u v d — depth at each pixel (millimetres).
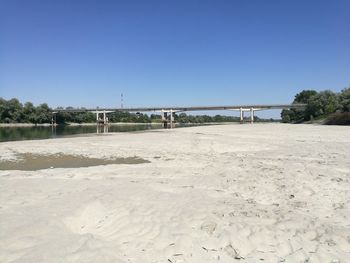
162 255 6113
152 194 10094
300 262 5980
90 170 16828
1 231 6570
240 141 33219
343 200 10047
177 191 11062
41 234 6625
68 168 18344
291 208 9188
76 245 6141
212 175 14250
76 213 8094
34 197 9812
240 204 9188
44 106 148625
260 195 10633
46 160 22781
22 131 79062
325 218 8438
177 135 44688
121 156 24109
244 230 7121
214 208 8641
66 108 153375
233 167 16453
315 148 25297
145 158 22859
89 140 38312
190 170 16125
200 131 53562
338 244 6680
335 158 19359
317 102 112812
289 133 43750
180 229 7141
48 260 5449
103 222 7828
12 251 5727
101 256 5723
